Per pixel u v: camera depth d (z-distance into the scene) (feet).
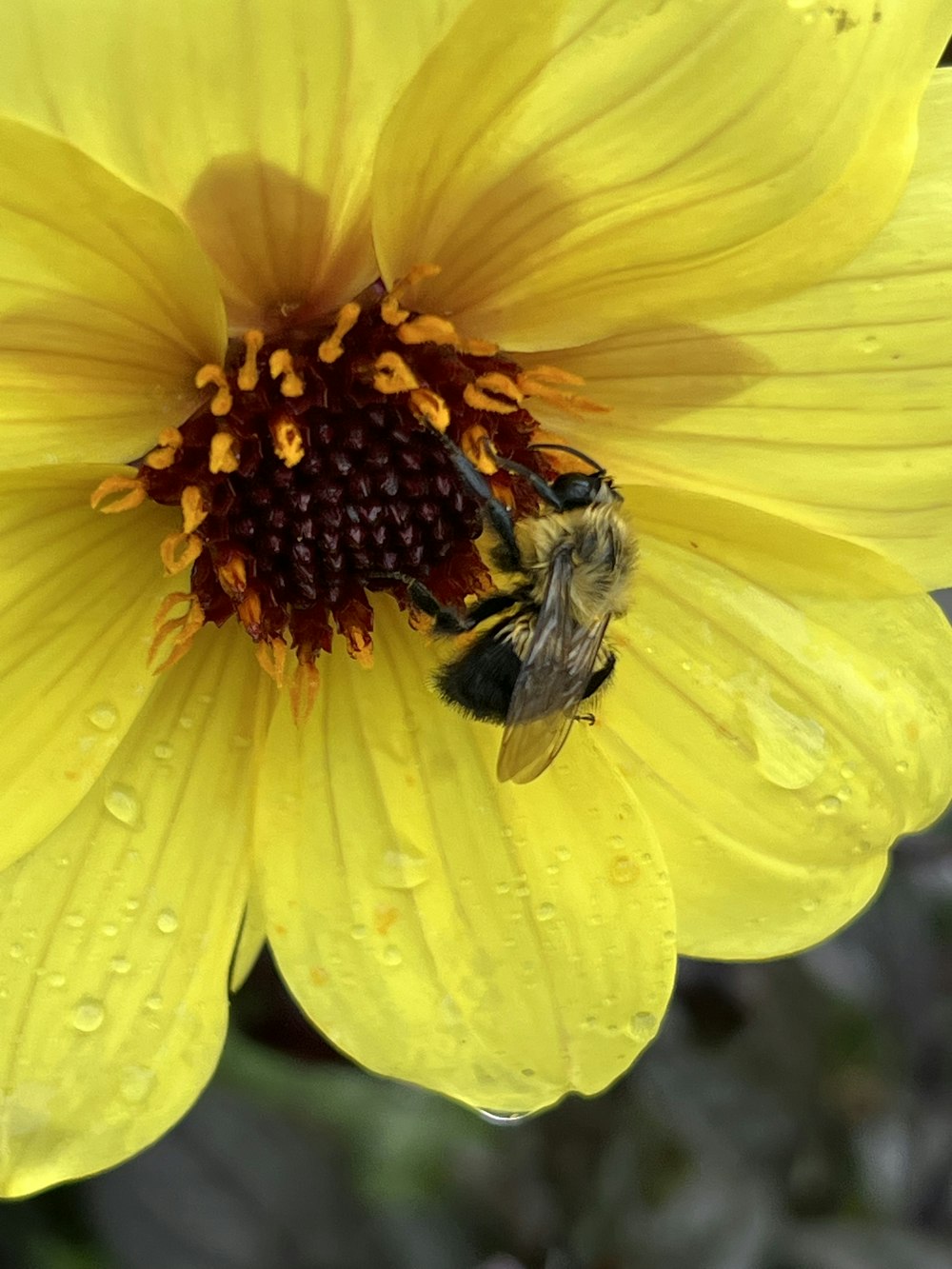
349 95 0.26
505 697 0.32
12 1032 0.31
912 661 0.32
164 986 0.32
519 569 0.32
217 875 0.32
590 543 0.31
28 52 0.24
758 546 0.32
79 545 0.30
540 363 0.32
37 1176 0.30
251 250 0.29
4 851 0.30
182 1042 0.32
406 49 0.26
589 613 0.31
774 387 0.32
